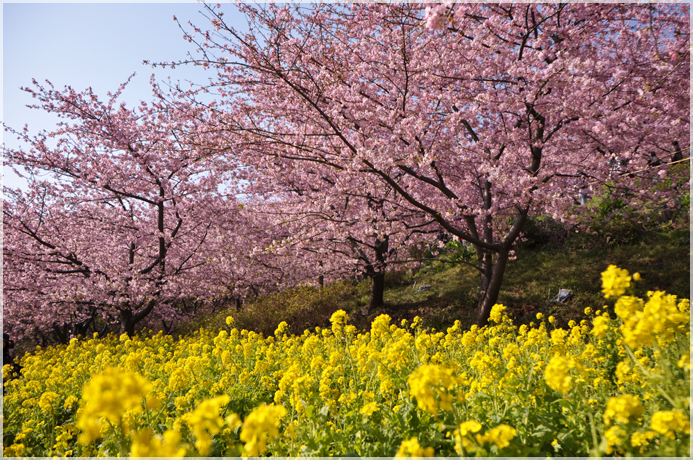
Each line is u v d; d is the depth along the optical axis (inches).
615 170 368.5
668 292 322.3
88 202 529.7
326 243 502.3
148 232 538.3
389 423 102.6
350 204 481.4
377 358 136.0
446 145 321.7
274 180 446.9
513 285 444.1
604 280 91.7
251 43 309.0
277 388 171.5
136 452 60.9
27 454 141.3
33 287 496.1
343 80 317.4
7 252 463.8
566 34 294.0
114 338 500.4
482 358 121.6
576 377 114.1
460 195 411.8
